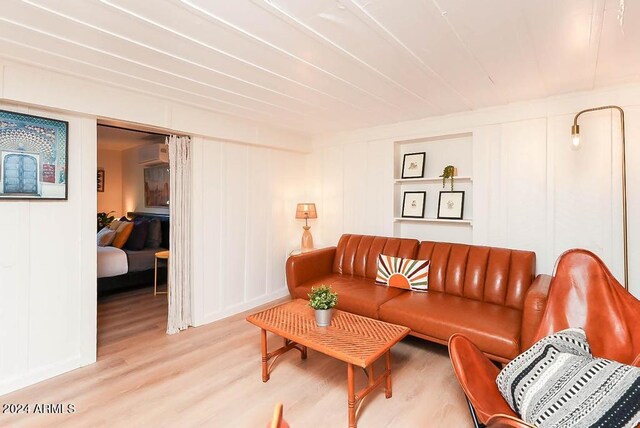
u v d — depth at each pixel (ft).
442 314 8.03
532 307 6.67
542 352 5.04
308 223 15.11
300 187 14.90
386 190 12.67
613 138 8.49
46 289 7.72
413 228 12.62
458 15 5.29
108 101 8.36
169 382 7.47
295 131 13.79
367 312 9.13
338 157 14.07
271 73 7.58
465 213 11.43
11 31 5.68
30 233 7.47
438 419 6.18
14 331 7.26
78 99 7.83
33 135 7.41
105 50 6.41
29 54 6.55
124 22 5.43
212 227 11.39
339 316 8.03
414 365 8.21
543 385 4.59
